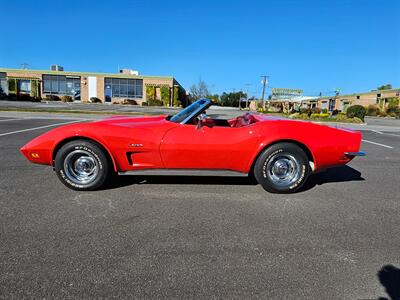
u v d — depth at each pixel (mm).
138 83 42188
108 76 41406
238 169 3791
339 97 54438
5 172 4488
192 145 3633
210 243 2531
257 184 4180
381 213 3303
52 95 40844
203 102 3883
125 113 21406
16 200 3367
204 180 4281
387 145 9148
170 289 1929
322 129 3805
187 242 2535
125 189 3822
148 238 2584
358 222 3045
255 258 2320
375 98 46281
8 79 39906
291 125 3764
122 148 3598
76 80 41344
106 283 1969
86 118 16125
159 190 3822
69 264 2166
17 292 1857
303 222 3004
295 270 2178
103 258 2258
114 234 2637
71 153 3619
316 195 3852
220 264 2225
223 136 3672
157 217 3016
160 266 2176
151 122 3885
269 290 1948
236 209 3289
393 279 2105
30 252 2307
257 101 78375
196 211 3197
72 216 2980
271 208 3350
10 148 6391
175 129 3680
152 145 3619
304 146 3756
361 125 19891
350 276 2127
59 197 3490
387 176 4984
